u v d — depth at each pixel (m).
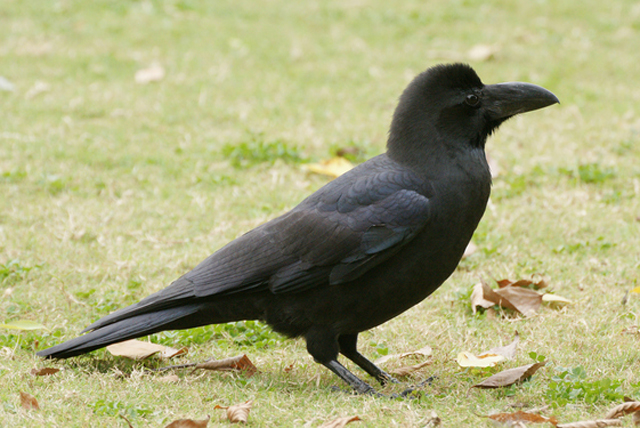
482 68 18.59
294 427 6.41
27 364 7.64
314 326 7.48
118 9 21.67
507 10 22.58
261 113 15.93
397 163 7.59
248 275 7.37
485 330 8.65
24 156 13.53
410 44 20.11
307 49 19.61
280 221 7.54
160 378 7.44
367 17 21.92
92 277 9.88
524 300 9.06
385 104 16.59
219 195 12.43
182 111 15.89
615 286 9.57
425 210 7.17
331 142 14.58
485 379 7.34
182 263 10.19
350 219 7.22
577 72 18.55
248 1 23.02
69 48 19.06
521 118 15.88
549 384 7.12
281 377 7.62
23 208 11.76
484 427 6.39
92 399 6.87
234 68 18.36
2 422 6.37
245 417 6.45
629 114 15.86
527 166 13.62
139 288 9.59
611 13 22.38
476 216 7.46
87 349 7.43
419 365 7.73
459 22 21.66
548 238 11.02
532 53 19.58
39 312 8.97
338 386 7.52
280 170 13.44
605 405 6.74
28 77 17.36
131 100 16.31
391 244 7.11
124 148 14.10
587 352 7.88
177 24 21.00
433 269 7.32
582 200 12.21
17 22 20.39
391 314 7.47
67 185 12.61
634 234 10.99
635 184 12.67
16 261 9.93
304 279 7.27
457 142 7.53
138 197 12.31
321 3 22.94
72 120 15.27
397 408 6.75
